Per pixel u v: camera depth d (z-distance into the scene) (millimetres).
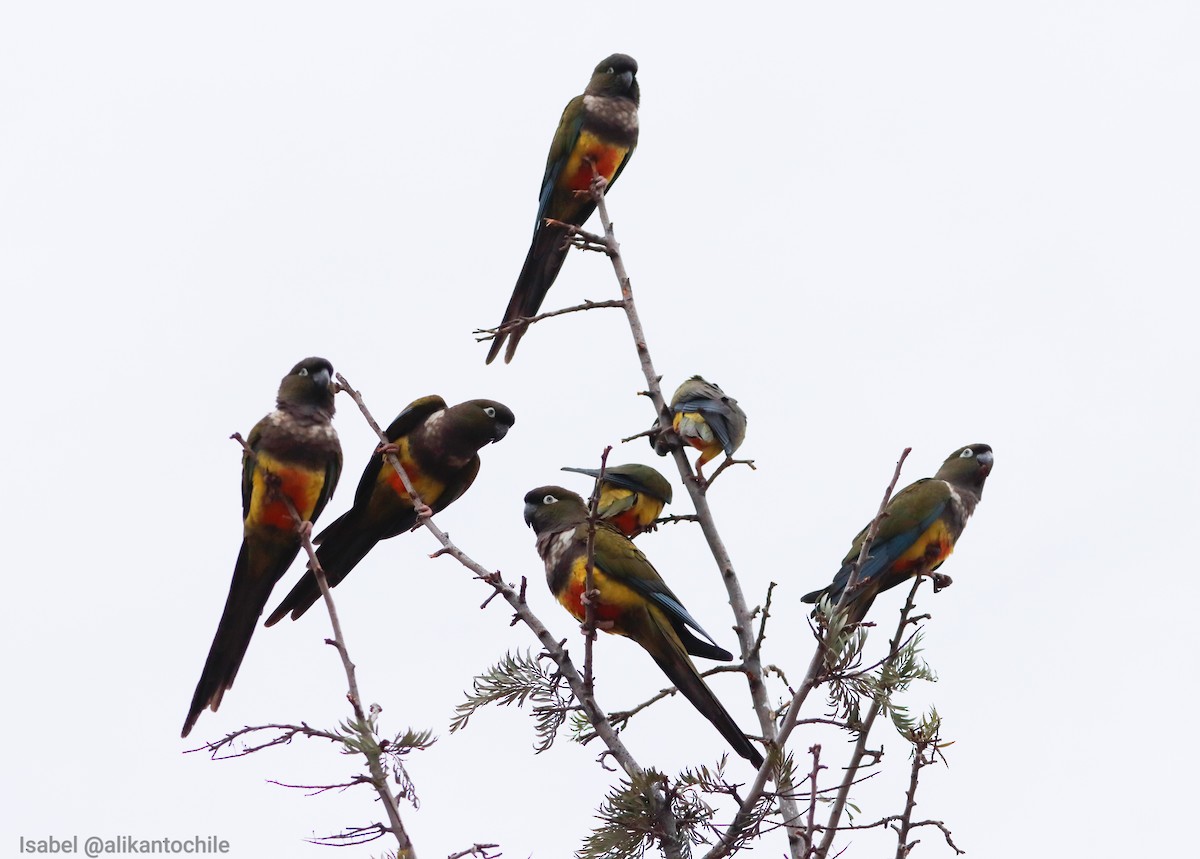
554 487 13211
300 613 13031
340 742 7633
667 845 8734
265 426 12281
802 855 8227
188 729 12297
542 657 9875
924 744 8445
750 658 10234
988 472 15047
